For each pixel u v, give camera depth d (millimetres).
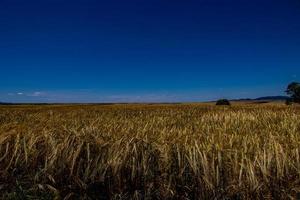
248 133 9789
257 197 5688
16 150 6824
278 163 6039
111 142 7305
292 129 10391
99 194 6074
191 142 7598
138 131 9453
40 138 7551
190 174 6129
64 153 6605
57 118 19094
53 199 5898
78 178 6176
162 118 17188
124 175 6246
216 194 5750
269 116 16656
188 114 23016
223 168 6090
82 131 8133
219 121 14703
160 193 5922
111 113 26047
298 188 5793
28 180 6363
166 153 6469
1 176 6406
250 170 5820
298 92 59406
